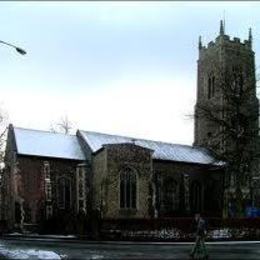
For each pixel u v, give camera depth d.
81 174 54.50
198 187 62.62
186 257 26.55
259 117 53.62
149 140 63.53
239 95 53.75
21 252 28.48
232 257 26.75
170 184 60.00
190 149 65.38
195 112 64.50
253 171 58.44
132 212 52.47
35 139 55.72
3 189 55.41
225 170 59.50
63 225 47.75
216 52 70.25
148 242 39.84
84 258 25.98
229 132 53.84
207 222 42.66
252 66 70.50
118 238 42.19
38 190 52.94
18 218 51.03
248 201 58.44
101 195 51.91
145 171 54.12
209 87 71.00
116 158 52.50
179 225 41.81
